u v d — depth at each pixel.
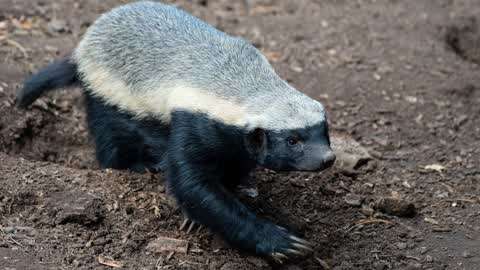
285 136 7.81
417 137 11.62
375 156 11.07
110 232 8.64
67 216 8.59
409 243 9.12
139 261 8.30
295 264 8.70
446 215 9.73
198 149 8.46
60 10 14.05
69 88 10.60
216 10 15.13
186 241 8.68
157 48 9.13
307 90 12.55
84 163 10.92
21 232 8.34
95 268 8.01
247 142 8.12
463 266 8.70
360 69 13.28
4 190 8.89
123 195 9.24
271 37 14.19
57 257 8.03
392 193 10.19
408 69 13.38
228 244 8.76
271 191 9.89
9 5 13.86
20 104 10.82
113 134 9.90
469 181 10.55
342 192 10.04
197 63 8.69
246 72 8.41
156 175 9.77
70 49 12.84
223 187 8.71
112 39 9.62
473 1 16.00
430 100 12.56
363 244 9.08
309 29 14.56
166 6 9.85
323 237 9.17
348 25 14.79
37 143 11.06
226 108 8.20
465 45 14.77
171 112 8.70
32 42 12.89
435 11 15.55
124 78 9.38
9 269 7.60
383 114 12.13
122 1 14.72
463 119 12.12
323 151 7.73
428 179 10.55
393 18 15.20
